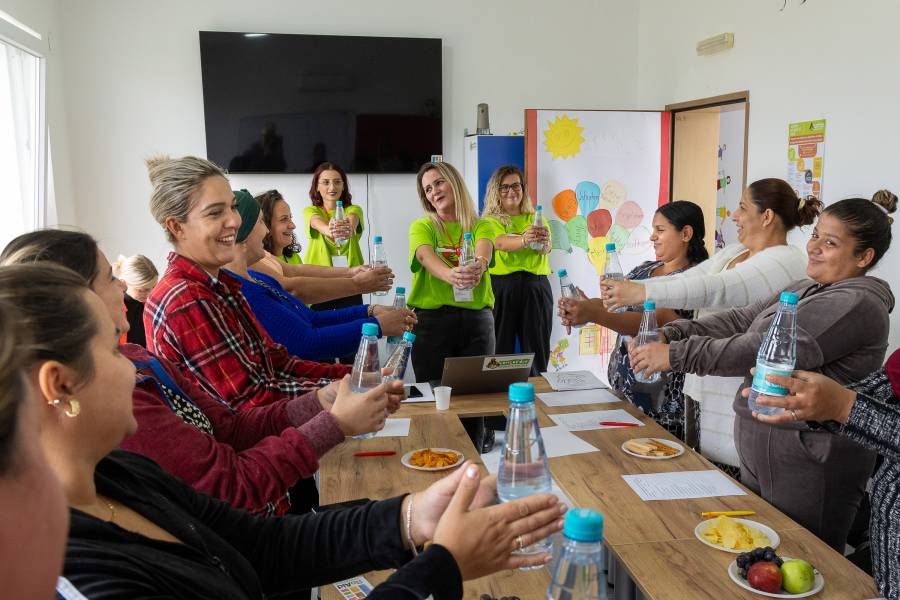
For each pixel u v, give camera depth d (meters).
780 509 2.13
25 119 4.52
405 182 5.87
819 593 1.46
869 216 2.02
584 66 6.04
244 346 1.85
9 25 4.04
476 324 3.99
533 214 4.92
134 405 1.34
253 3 5.45
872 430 1.53
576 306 2.89
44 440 0.80
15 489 0.45
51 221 4.80
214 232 1.79
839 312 1.99
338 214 4.50
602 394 2.92
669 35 5.68
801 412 1.59
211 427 1.62
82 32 5.22
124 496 0.93
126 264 3.62
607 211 5.50
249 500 1.36
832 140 4.07
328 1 5.56
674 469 2.13
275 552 1.13
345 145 5.66
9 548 0.45
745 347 2.18
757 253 2.68
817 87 4.17
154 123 5.42
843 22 3.95
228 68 5.39
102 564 0.75
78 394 0.80
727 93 5.00
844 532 2.13
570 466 2.16
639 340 2.61
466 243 3.66
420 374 4.00
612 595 2.17
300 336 2.53
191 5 5.36
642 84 6.11
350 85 5.60
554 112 5.32
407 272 5.96
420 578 0.87
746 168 4.85
